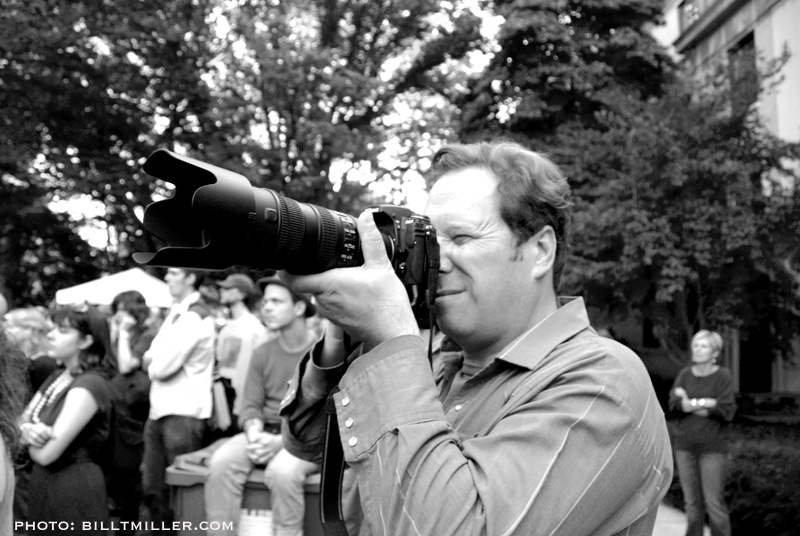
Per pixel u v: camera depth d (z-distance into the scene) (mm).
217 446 4094
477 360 1565
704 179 10750
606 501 1226
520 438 1234
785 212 10609
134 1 16625
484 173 1492
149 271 18109
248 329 5641
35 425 3590
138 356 5598
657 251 10320
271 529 3494
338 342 1602
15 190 18875
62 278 21750
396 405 1280
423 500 1197
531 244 1479
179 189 1313
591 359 1344
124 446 5309
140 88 16859
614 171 11359
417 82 18906
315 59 15469
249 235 1232
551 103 15406
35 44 16125
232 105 16016
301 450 1733
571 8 16172
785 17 13117
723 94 11047
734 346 14531
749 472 6410
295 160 16328
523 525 1166
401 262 1413
